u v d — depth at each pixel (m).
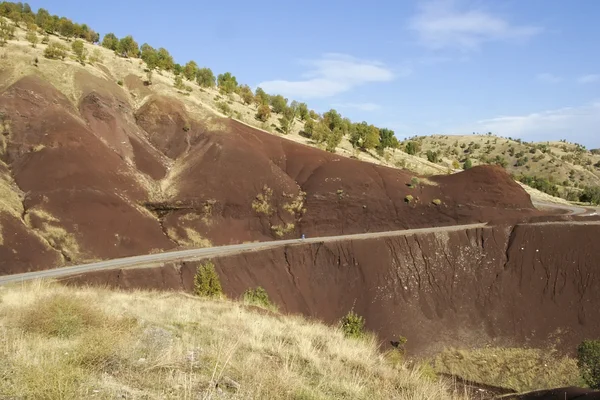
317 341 11.59
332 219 54.59
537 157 160.25
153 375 6.15
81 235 40.34
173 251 43.06
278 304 38.50
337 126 99.19
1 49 61.59
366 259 42.69
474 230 45.38
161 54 93.75
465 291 41.25
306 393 6.52
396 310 39.31
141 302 15.38
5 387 5.13
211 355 7.43
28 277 30.61
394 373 9.20
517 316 38.62
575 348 34.81
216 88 100.44
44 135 47.69
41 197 41.81
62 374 5.43
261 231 52.72
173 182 53.91
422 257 43.44
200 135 61.00
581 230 42.50
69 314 8.48
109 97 60.69
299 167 60.25
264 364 7.64
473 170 59.44
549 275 40.91
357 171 59.00
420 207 55.91
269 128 78.56
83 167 46.06
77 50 69.44
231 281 37.59
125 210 45.47
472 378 33.09
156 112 62.31
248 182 54.47
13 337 7.21
